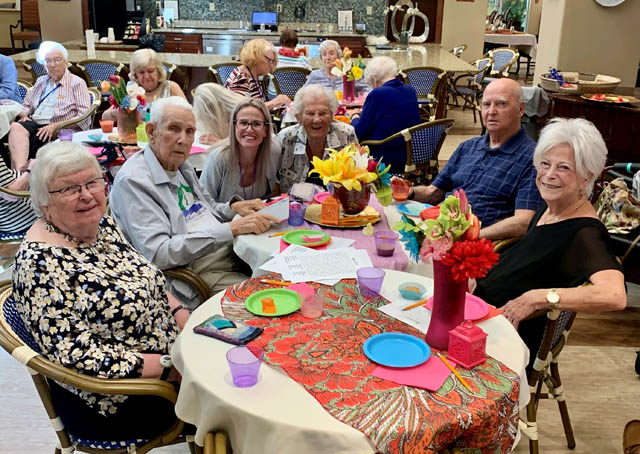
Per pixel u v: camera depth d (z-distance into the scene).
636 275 2.87
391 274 1.93
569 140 1.84
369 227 2.26
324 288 1.81
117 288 1.62
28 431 2.20
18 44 11.77
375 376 1.37
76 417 1.61
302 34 9.02
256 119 2.58
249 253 2.15
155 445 1.62
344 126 3.04
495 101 2.57
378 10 9.57
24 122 4.44
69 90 4.76
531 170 2.55
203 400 1.34
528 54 11.43
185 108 2.26
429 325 1.50
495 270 2.04
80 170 1.57
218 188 2.78
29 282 1.49
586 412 2.37
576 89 5.45
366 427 1.21
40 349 1.50
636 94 6.56
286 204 2.35
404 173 3.70
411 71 6.13
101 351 1.51
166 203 2.27
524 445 2.17
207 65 6.11
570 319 1.89
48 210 1.58
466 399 1.30
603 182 3.21
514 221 2.44
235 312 1.67
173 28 9.37
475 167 2.72
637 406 2.42
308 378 1.36
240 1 9.56
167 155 2.28
